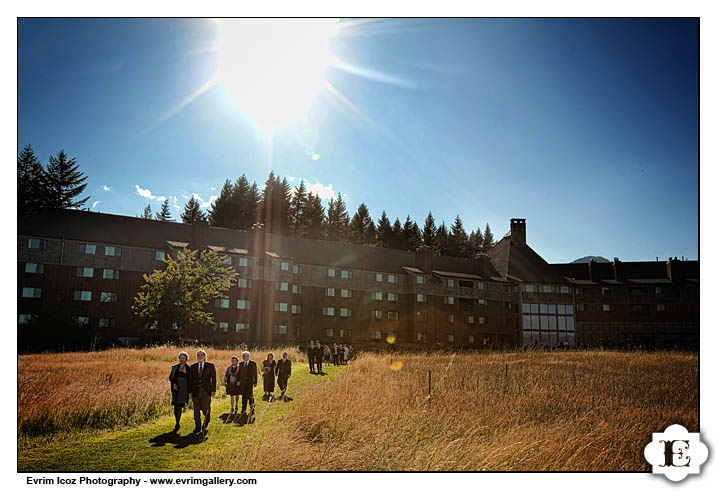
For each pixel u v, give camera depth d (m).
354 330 66.25
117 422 13.40
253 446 10.56
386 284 69.75
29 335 47.22
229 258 58.38
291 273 61.94
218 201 106.06
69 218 54.34
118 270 53.66
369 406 13.88
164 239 58.38
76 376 19.58
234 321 57.31
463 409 14.87
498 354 42.47
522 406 16.05
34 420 12.60
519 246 82.44
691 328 71.50
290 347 49.06
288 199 110.81
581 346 70.00
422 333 69.38
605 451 11.41
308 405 13.53
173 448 11.01
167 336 47.06
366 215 123.19
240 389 14.74
